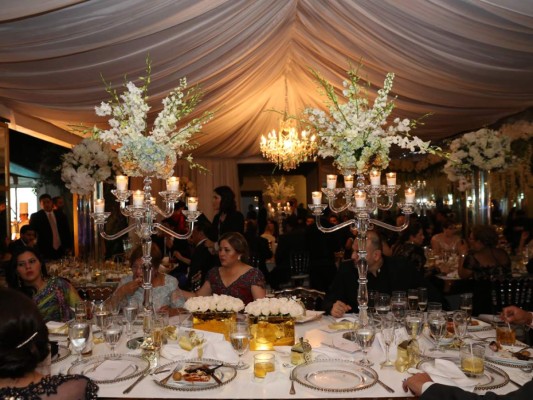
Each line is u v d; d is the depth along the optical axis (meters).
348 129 2.81
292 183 16.59
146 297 2.67
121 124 2.79
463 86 5.85
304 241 7.66
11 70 4.51
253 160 11.88
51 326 2.99
